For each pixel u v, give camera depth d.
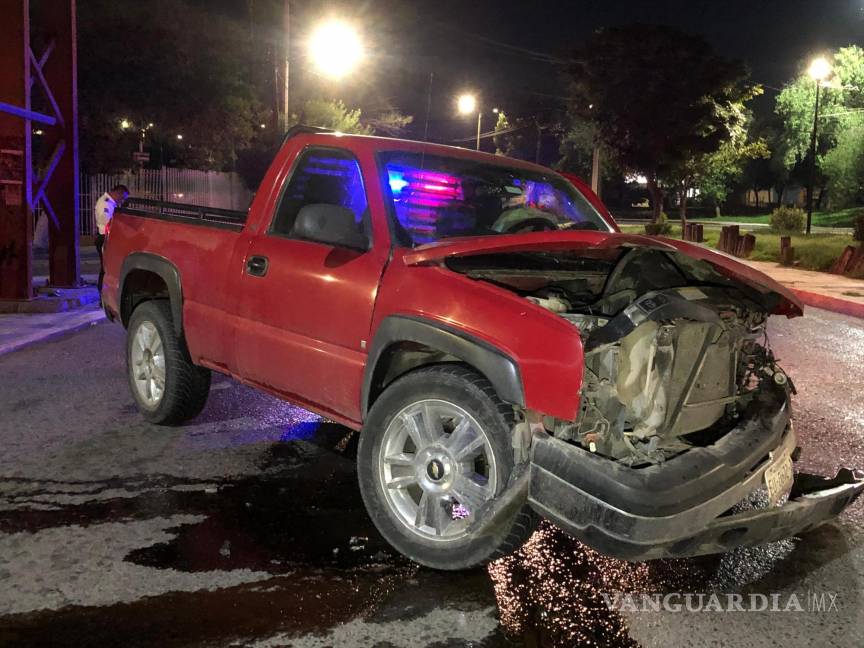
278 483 4.77
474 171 4.87
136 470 4.91
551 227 4.83
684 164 35.03
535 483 3.25
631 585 3.65
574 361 3.19
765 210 85.88
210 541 3.94
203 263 5.09
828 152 59.28
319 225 4.18
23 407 6.29
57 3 12.76
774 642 3.21
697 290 3.59
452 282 3.68
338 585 3.54
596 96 33.31
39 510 4.27
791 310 4.12
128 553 3.79
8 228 11.23
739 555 4.00
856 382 8.06
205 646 3.03
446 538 3.61
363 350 4.00
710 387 3.63
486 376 3.41
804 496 3.74
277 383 4.57
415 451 3.92
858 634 3.29
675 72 32.16
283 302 4.43
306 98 44.41
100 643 3.02
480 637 3.16
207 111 30.34
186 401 5.58
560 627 3.26
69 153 13.05
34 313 11.21
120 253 5.94
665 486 3.11
